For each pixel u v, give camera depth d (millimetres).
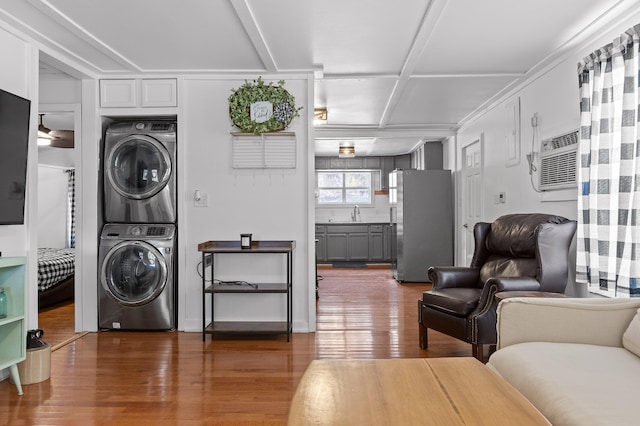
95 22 3191
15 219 3020
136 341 3945
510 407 1329
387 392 1449
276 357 3477
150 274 4238
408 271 7473
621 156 2881
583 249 3352
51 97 4340
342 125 6965
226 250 3869
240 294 4320
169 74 4316
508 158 5090
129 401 2660
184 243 4324
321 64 4094
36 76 3432
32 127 3369
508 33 3424
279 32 3375
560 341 2141
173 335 4152
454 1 2900
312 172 4316
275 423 2371
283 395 2738
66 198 8055
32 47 3404
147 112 4328
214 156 4340
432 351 3627
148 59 3953
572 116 3723
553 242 3268
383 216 10523
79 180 4305
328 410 1314
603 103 3080
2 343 2834
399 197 7648
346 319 4785
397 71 4324
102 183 4391
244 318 4316
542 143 4242
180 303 4316
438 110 5996
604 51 3086
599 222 3117
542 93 4270
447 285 3760
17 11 2992
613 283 3051
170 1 2883
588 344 2100
